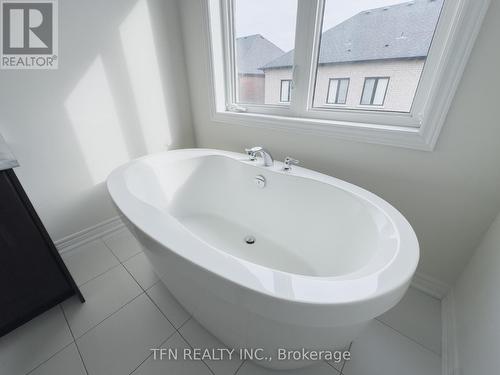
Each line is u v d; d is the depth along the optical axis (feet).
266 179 3.93
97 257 4.38
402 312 3.22
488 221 2.69
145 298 3.53
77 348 2.90
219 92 5.07
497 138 2.39
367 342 2.88
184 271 1.98
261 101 4.78
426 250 3.29
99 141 4.48
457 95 2.46
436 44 2.68
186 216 4.85
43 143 3.84
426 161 2.87
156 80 4.94
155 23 4.56
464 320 2.61
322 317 1.53
